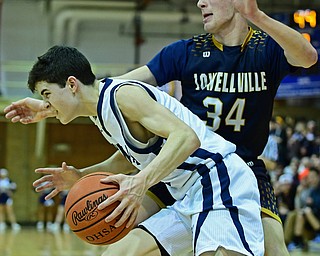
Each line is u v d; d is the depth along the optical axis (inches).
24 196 1177.4
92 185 181.9
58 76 187.0
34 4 1117.1
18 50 1112.8
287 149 901.8
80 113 193.5
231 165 198.5
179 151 176.2
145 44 1132.5
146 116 182.1
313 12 802.8
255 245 192.9
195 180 197.5
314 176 723.4
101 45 1126.4
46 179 222.4
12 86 1082.7
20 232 1004.6
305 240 719.7
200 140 200.4
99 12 1117.1
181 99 229.0
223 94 219.8
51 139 1190.9
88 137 1200.2
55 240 838.5
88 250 689.6
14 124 1175.6
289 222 719.1
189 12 1136.8
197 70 223.0
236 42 221.5
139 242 199.9
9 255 612.1
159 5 1141.1
